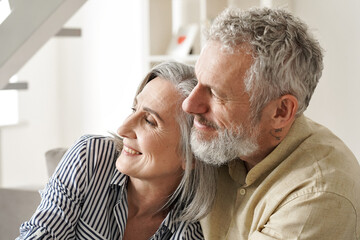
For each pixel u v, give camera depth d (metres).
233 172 1.67
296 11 3.52
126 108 4.71
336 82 3.34
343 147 1.62
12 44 2.16
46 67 5.05
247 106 1.49
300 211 1.44
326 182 1.45
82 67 5.01
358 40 3.17
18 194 2.29
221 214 1.69
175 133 1.65
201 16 3.60
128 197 1.78
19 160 4.86
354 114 3.24
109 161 1.80
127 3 4.62
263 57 1.45
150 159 1.65
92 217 1.76
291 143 1.57
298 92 1.51
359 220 1.47
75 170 1.75
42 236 1.69
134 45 4.60
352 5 3.19
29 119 4.95
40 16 2.10
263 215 1.53
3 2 2.16
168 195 1.76
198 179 1.71
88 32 4.93
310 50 1.51
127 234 1.80
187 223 1.75
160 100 1.63
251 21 1.47
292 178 1.50
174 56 3.68
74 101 5.10
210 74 1.47
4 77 2.30
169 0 3.86
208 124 1.52
